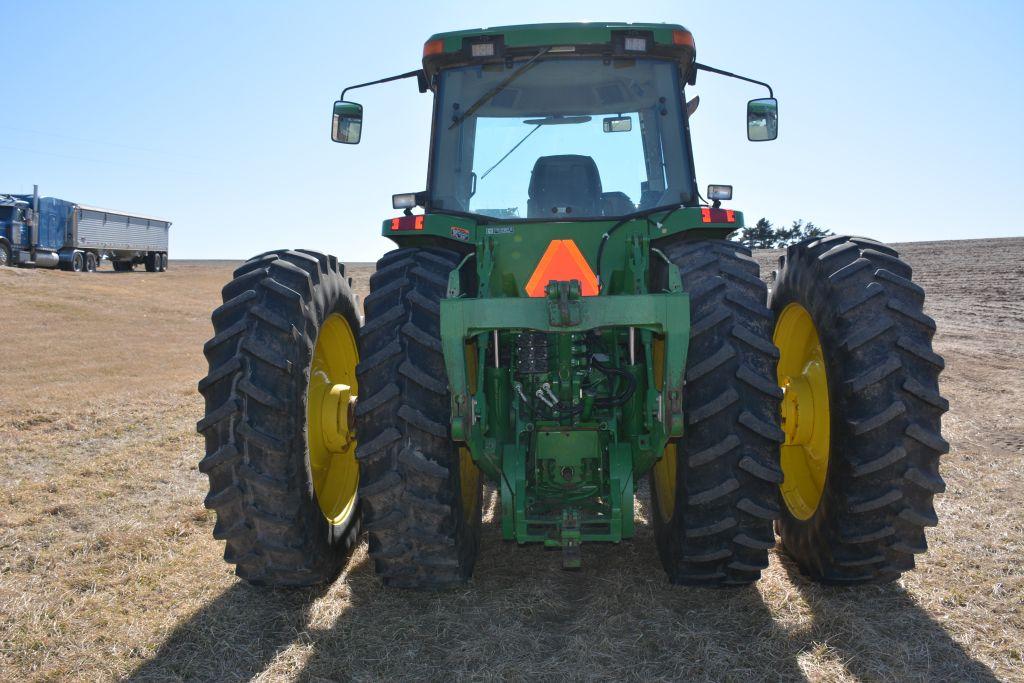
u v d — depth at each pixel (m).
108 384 9.66
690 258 3.42
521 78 4.00
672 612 3.23
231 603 3.40
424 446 3.20
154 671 2.82
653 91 3.98
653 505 4.00
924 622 3.09
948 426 6.78
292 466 3.27
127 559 3.92
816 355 3.81
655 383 3.53
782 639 2.97
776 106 4.24
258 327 3.28
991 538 4.01
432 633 3.10
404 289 3.41
